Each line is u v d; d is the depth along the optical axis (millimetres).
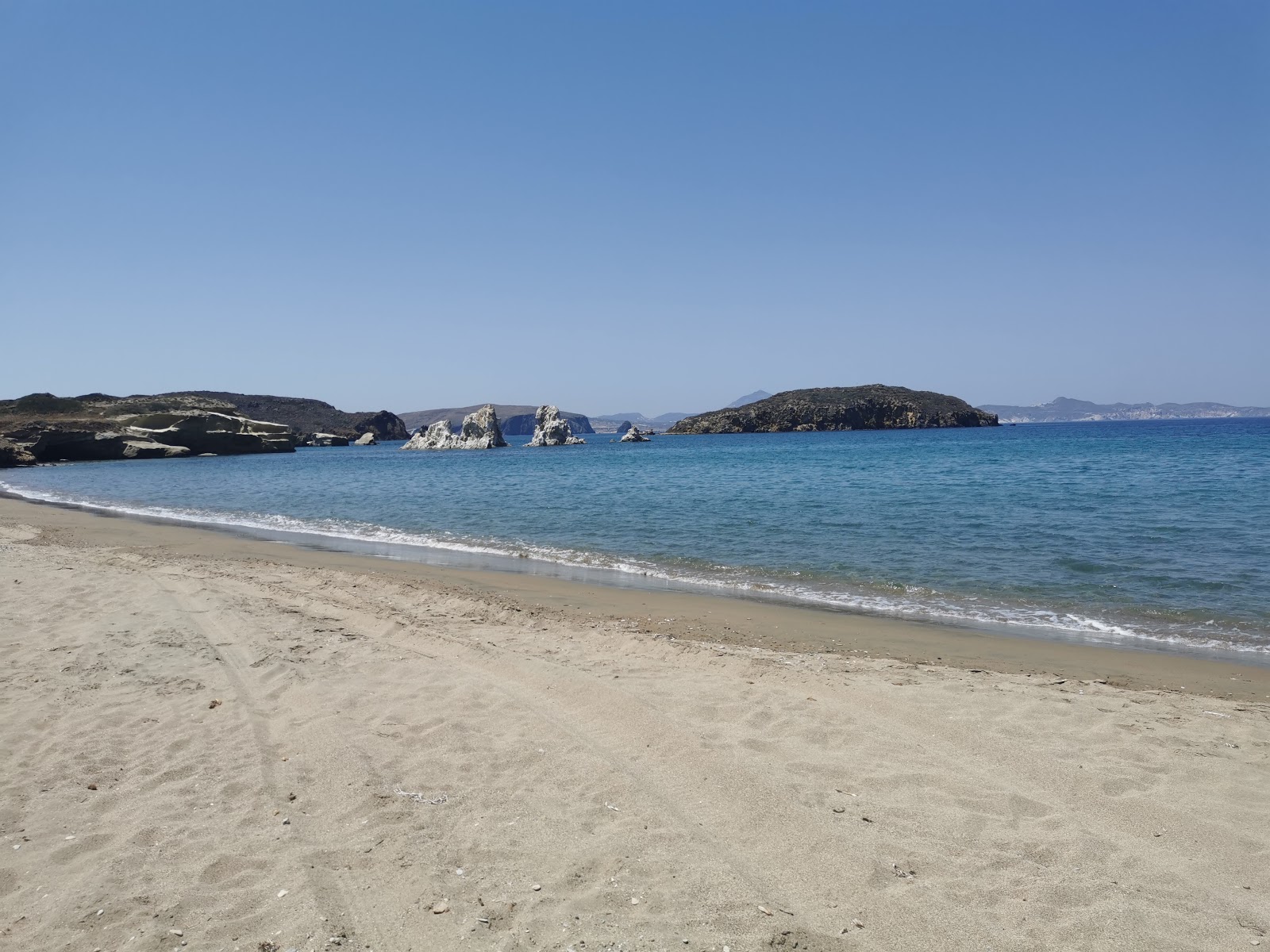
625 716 5941
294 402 188750
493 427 110062
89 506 27688
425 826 4258
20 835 4145
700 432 171000
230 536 18922
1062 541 15516
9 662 7230
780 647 8656
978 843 4082
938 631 9484
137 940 3252
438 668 7332
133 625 8625
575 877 3744
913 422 168250
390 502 28312
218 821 4305
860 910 3477
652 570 13734
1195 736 5676
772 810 4398
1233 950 3193
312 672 7109
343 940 3256
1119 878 3748
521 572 13617
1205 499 21766
